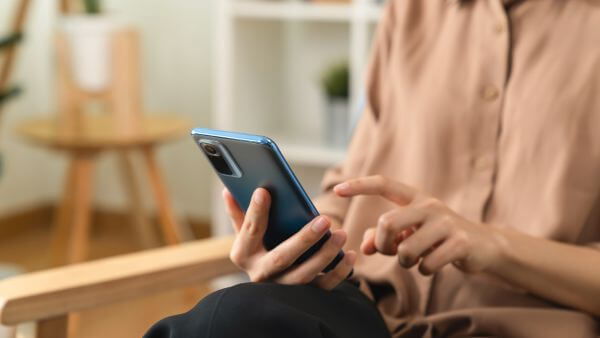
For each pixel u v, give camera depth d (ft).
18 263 11.26
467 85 4.34
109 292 4.05
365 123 4.77
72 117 9.59
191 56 11.89
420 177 4.36
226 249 4.46
